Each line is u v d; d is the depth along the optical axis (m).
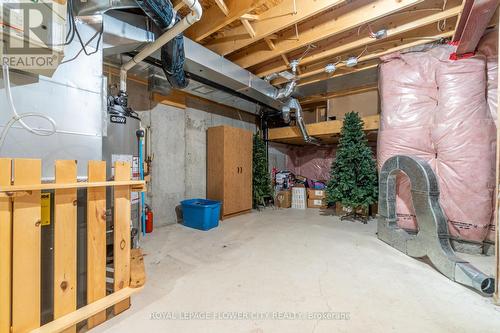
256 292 1.76
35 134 1.33
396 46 3.15
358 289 1.81
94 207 1.41
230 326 1.38
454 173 2.67
